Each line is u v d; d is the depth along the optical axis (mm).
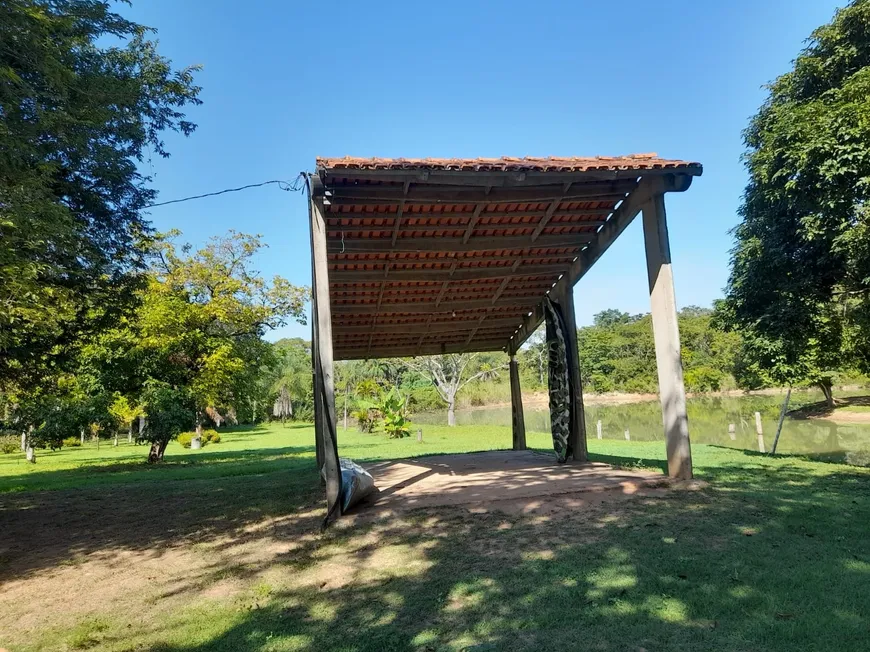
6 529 6871
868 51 9195
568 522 5211
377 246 7680
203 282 18719
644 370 56062
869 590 3402
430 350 12180
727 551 4207
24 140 5957
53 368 10430
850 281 9953
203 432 28734
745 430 20359
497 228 7855
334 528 5523
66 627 3646
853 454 12578
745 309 11211
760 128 10883
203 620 3615
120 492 9414
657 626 3086
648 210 7062
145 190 9336
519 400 12539
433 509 5906
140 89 8305
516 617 3318
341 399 44312
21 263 5793
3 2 5473
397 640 3135
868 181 7887
